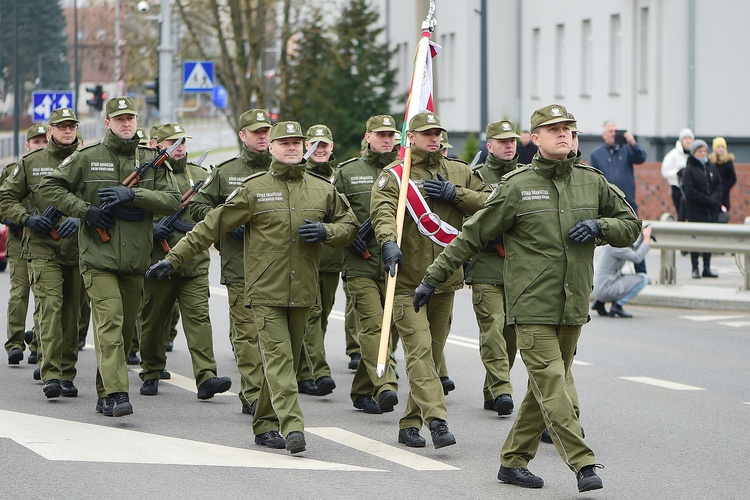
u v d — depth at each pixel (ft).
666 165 79.97
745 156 106.52
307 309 30.32
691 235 63.00
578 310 26.14
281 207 29.89
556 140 26.12
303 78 123.95
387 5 165.17
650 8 108.47
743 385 40.52
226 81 118.42
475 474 28.14
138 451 29.86
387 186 31.24
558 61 127.85
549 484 27.37
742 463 29.63
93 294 33.78
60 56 341.41
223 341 49.93
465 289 69.41
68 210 33.58
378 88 125.18
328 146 41.14
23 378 40.60
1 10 335.88
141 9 116.06
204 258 37.83
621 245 26.50
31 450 29.68
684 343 49.65
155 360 38.45
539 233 26.05
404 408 36.52
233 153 209.97
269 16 123.75
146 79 118.42
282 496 25.79
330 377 38.17
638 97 111.65
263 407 30.66
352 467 28.60
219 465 28.50
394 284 29.66
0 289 67.31
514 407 36.60
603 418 35.01
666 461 29.84
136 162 34.94
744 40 105.91
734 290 62.75
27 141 45.39
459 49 141.38
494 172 37.29
